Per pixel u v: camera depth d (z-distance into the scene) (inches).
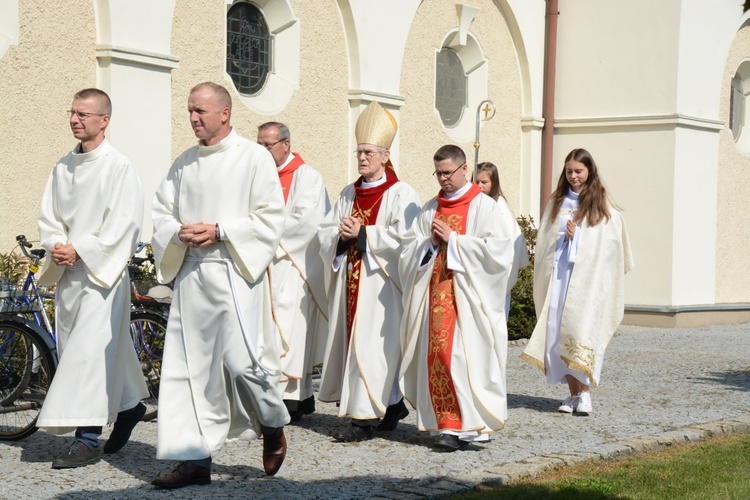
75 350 216.1
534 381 360.5
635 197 573.3
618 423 281.3
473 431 239.8
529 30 576.4
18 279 305.4
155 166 374.0
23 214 337.4
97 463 222.5
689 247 575.5
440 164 250.7
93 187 222.5
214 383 200.5
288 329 269.4
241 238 200.8
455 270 241.8
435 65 519.8
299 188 276.4
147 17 371.2
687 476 218.5
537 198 588.1
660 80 564.4
